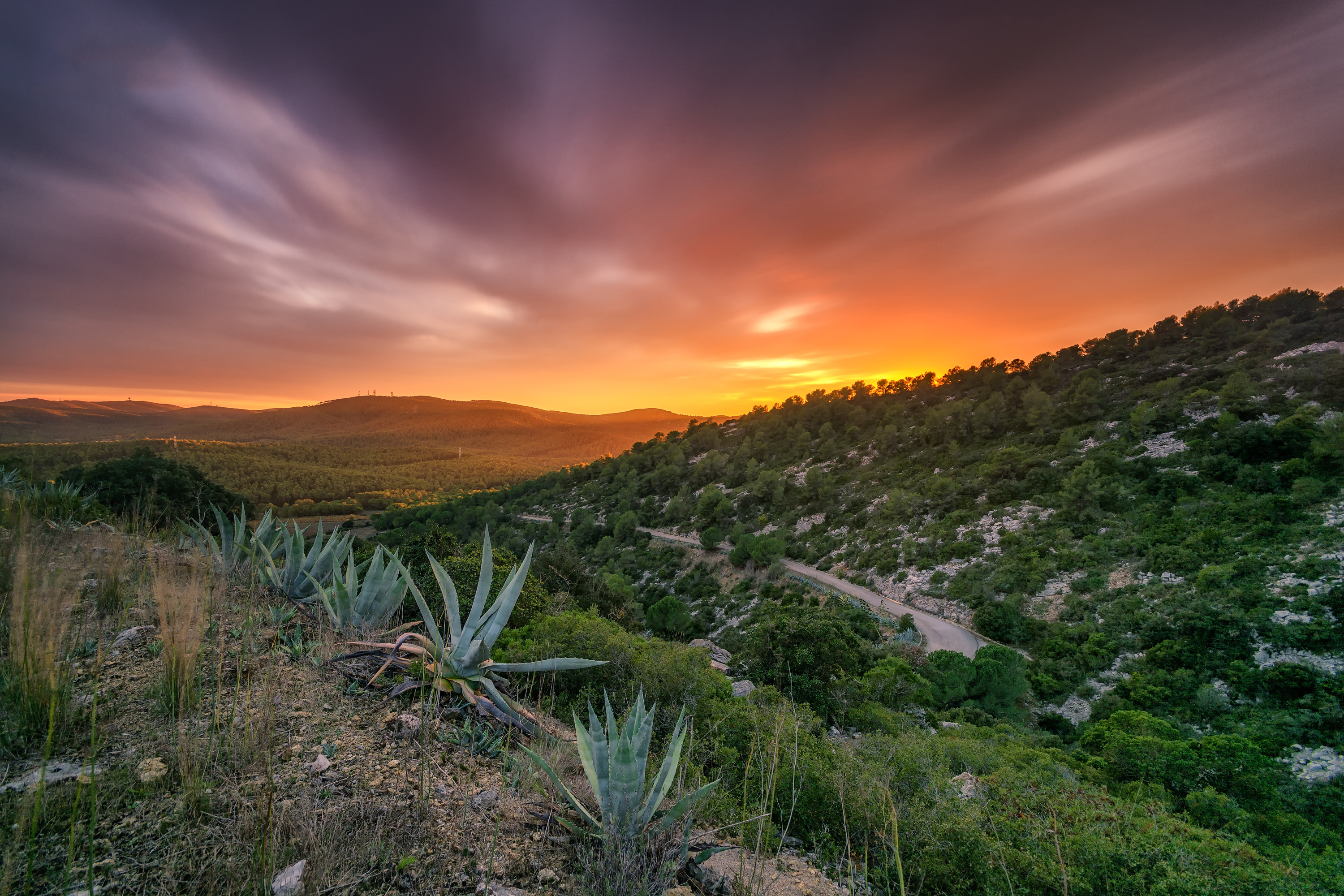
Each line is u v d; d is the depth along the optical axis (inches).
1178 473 1935.3
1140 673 1125.1
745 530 2864.2
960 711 906.1
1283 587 1195.3
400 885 76.4
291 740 109.0
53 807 76.1
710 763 186.4
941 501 2450.8
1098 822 163.5
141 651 135.6
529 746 132.3
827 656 562.9
